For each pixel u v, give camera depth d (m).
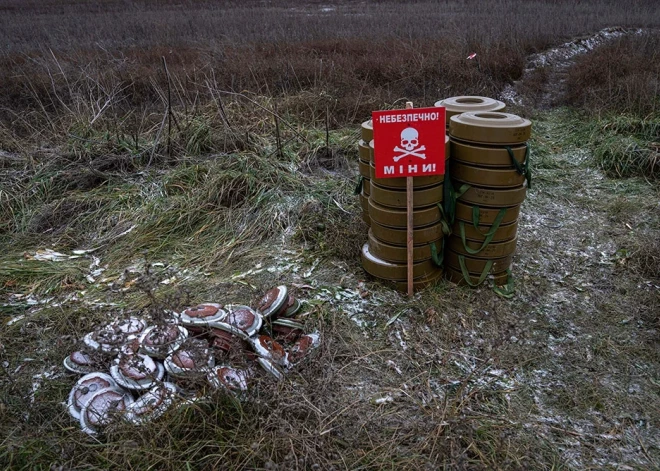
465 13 15.47
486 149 3.19
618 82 7.80
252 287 3.67
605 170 5.87
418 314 3.40
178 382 2.74
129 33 12.69
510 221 3.44
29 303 3.59
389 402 2.76
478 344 3.18
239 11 16.56
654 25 13.91
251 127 6.26
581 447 2.51
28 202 4.96
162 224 4.54
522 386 2.87
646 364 3.02
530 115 7.89
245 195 4.84
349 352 3.09
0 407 2.64
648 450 2.49
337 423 2.62
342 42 11.16
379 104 7.55
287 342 3.11
